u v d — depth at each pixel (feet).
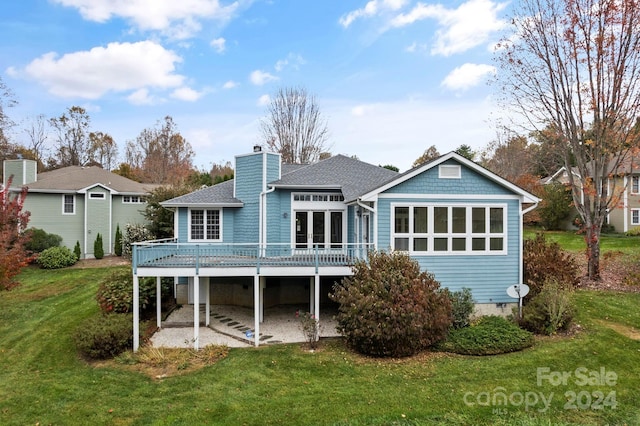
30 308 50.96
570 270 47.06
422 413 24.11
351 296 34.91
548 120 61.31
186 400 27.09
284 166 70.59
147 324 45.11
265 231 54.39
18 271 44.47
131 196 91.09
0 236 42.19
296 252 50.01
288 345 38.06
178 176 166.30
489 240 44.37
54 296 56.49
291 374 30.94
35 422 24.76
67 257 75.25
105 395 28.37
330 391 27.58
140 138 195.11
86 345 35.24
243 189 56.95
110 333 36.14
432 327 34.40
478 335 35.47
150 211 79.66
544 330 37.96
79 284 62.64
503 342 34.17
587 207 57.00
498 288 44.45
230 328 44.37
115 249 85.10
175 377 31.35
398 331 32.53
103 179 92.17
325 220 55.98
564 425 22.58
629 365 30.89
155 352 35.78
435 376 29.68
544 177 127.03
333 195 56.13
